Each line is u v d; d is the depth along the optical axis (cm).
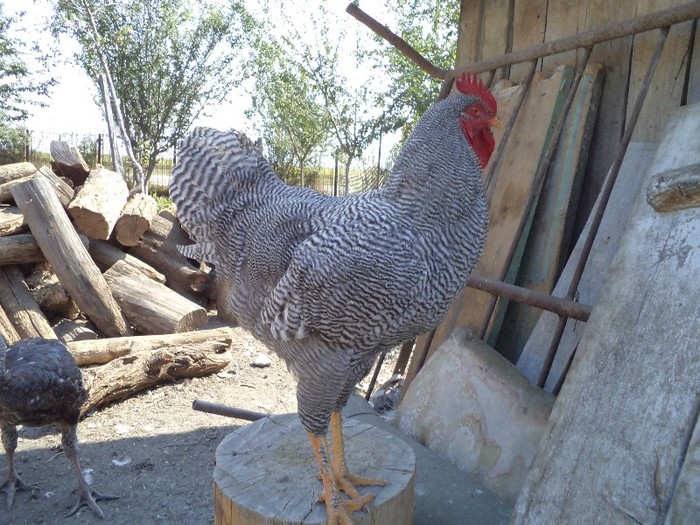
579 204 98
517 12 112
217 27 474
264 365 153
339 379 61
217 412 98
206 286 192
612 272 67
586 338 65
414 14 389
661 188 62
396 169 61
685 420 51
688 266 57
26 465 106
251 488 65
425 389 97
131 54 457
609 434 57
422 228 58
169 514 92
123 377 128
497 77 116
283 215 71
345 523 59
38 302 160
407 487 66
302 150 532
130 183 495
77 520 91
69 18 346
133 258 176
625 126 91
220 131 82
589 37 89
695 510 47
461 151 59
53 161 211
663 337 56
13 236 159
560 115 96
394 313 58
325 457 62
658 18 78
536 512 60
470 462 84
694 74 80
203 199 80
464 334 96
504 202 103
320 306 58
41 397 89
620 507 52
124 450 111
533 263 99
